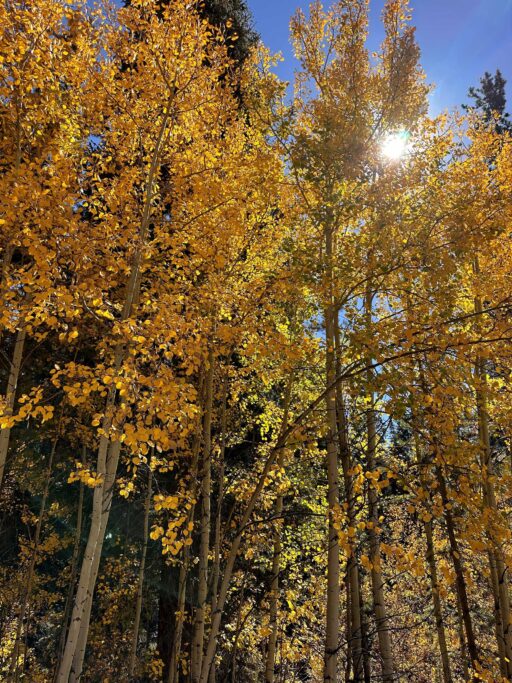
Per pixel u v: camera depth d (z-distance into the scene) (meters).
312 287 4.98
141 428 3.71
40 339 4.81
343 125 5.35
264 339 4.82
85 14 5.20
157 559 9.60
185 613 8.11
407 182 5.20
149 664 8.00
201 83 5.33
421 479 4.46
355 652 5.88
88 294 4.21
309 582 7.61
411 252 4.81
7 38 5.18
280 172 5.77
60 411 8.90
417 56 6.01
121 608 9.38
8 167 6.02
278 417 7.27
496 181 6.25
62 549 10.55
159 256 5.48
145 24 5.11
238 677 9.02
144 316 5.50
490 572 6.19
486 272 6.50
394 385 4.16
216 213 5.33
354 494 5.12
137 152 5.79
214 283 5.17
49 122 5.80
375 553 5.78
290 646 7.66
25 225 4.39
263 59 6.35
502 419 5.07
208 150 5.49
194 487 6.48
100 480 4.06
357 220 5.77
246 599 8.22
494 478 4.36
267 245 6.34
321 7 6.14
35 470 9.43
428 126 6.21
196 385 6.70
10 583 9.54
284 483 6.19
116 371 4.11
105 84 5.15
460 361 4.23
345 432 5.83
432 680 10.73
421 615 9.48
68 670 3.99
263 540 7.00
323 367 5.66
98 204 5.09
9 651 10.09
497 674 6.05
